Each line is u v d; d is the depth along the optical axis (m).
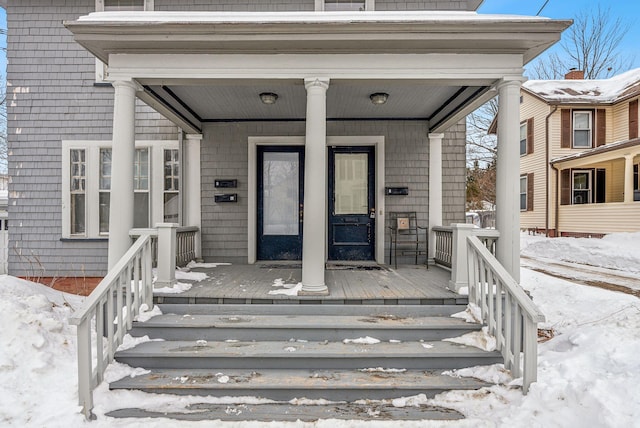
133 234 3.95
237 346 3.33
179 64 3.96
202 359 3.15
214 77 3.96
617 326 3.97
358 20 3.64
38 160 6.52
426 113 5.98
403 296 3.79
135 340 3.40
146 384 2.91
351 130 6.23
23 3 6.46
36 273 6.52
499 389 2.88
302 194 6.39
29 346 3.22
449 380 2.99
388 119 6.22
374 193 6.34
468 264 3.76
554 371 2.97
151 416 2.69
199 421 2.62
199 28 3.66
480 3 6.38
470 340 3.40
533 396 2.72
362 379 2.99
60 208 6.53
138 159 6.55
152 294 3.76
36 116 6.50
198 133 6.24
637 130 13.16
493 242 4.04
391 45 3.86
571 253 10.96
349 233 6.37
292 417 2.68
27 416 2.62
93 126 6.51
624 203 11.48
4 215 9.67
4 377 2.93
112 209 3.92
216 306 3.77
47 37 6.46
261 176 6.40
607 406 2.45
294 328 3.46
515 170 3.92
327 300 3.75
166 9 6.40
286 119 6.23
